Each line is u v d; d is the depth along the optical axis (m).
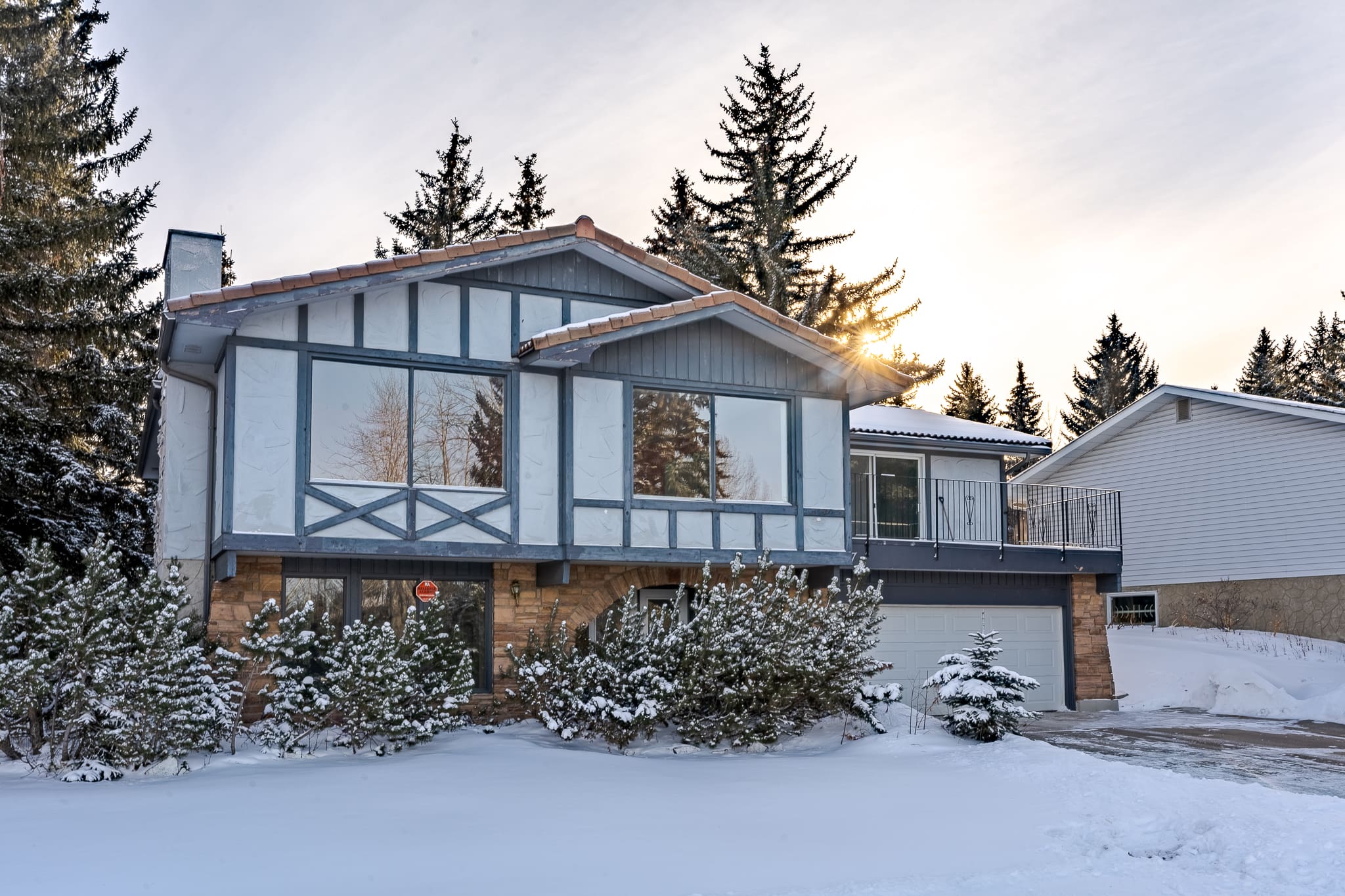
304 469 14.83
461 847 8.55
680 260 39.84
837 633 15.46
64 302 25.34
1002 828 9.98
